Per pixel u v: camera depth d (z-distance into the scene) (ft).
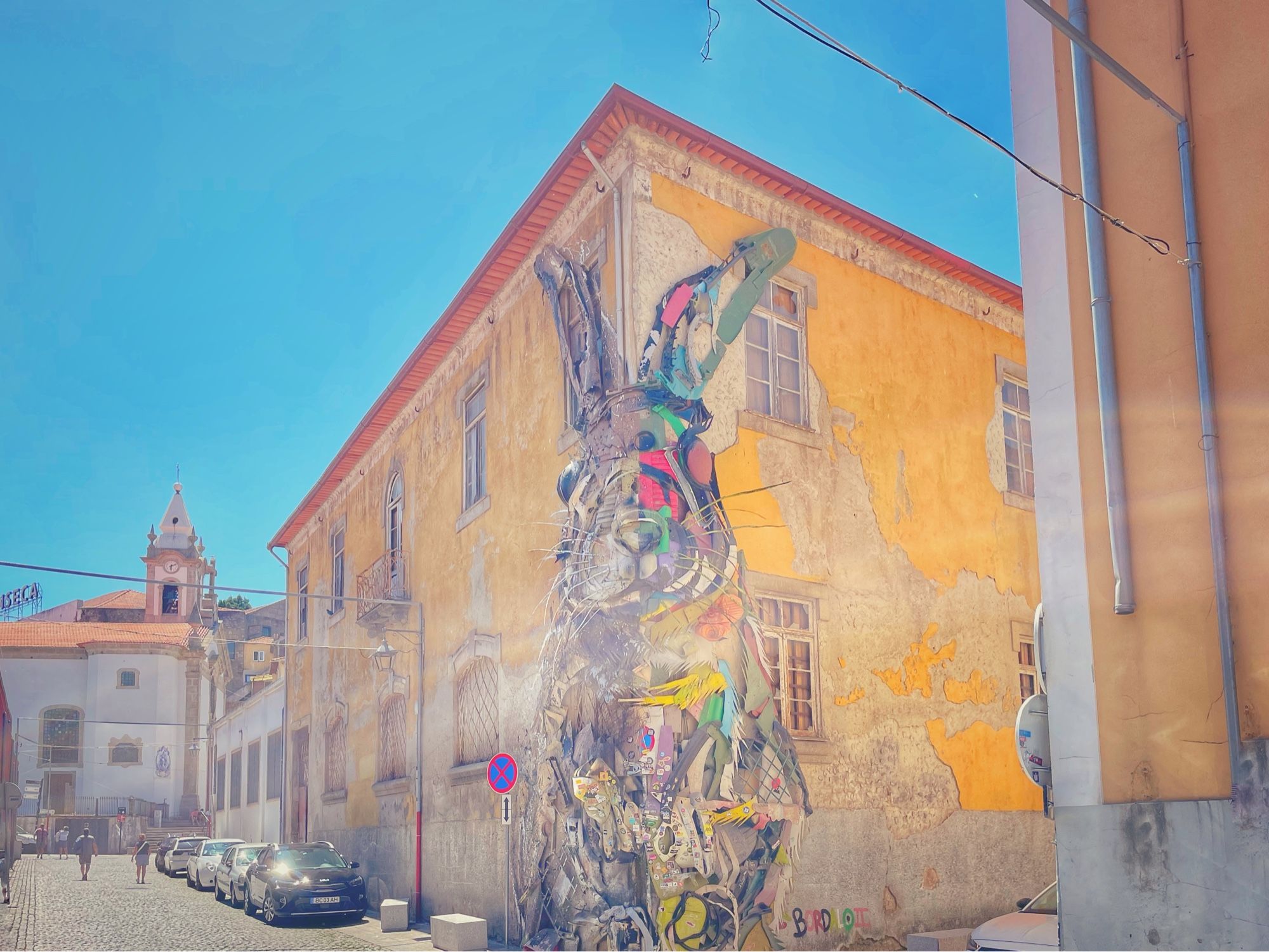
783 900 41.14
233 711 125.08
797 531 45.47
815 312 48.42
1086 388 25.98
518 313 52.90
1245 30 24.03
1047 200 27.43
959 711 49.98
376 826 68.18
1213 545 23.00
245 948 48.83
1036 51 28.17
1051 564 26.00
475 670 55.72
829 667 45.39
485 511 54.95
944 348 53.88
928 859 46.73
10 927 58.59
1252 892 21.44
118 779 189.06
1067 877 24.57
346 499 82.23
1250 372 23.08
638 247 42.55
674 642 40.04
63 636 200.34
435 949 48.32
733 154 45.16
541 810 45.01
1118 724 24.21
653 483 41.09
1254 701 22.00
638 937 37.96
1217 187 24.07
